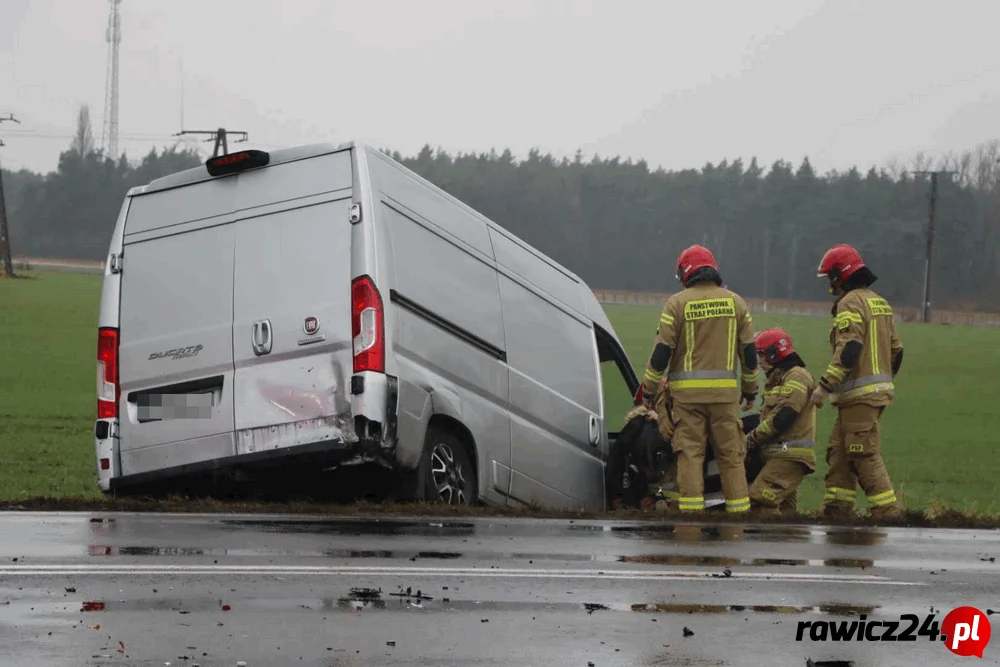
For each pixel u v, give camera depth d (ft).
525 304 52.60
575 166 620.08
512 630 24.90
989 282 541.75
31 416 126.62
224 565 31.22
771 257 572.51
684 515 46.37
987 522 47.21
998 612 28.09
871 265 543.39
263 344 45.27
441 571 31.14
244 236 46.21
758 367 53.67
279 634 24.03
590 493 55.77
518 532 39.63
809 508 89.92
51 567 30.48
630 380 60.49
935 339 330.13
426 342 45.93
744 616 26.81
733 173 599.16
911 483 106.63
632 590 29.40
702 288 50.96
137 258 48.24
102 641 23.11
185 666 21.62
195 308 46.80
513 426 50.60
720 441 50.67
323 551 33.99
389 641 23.73
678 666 22.52
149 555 32.65
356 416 43.37
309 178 45.34
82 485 76.07
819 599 28.99
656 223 597.52
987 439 146.20
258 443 45.11
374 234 44.16
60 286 363.76
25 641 22.97
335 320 44.16
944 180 538.06
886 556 36.60
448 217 48.70
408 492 45.47
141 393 47.52
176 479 46.88
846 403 52.39
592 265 601.62
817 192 568.41
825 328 348.79
